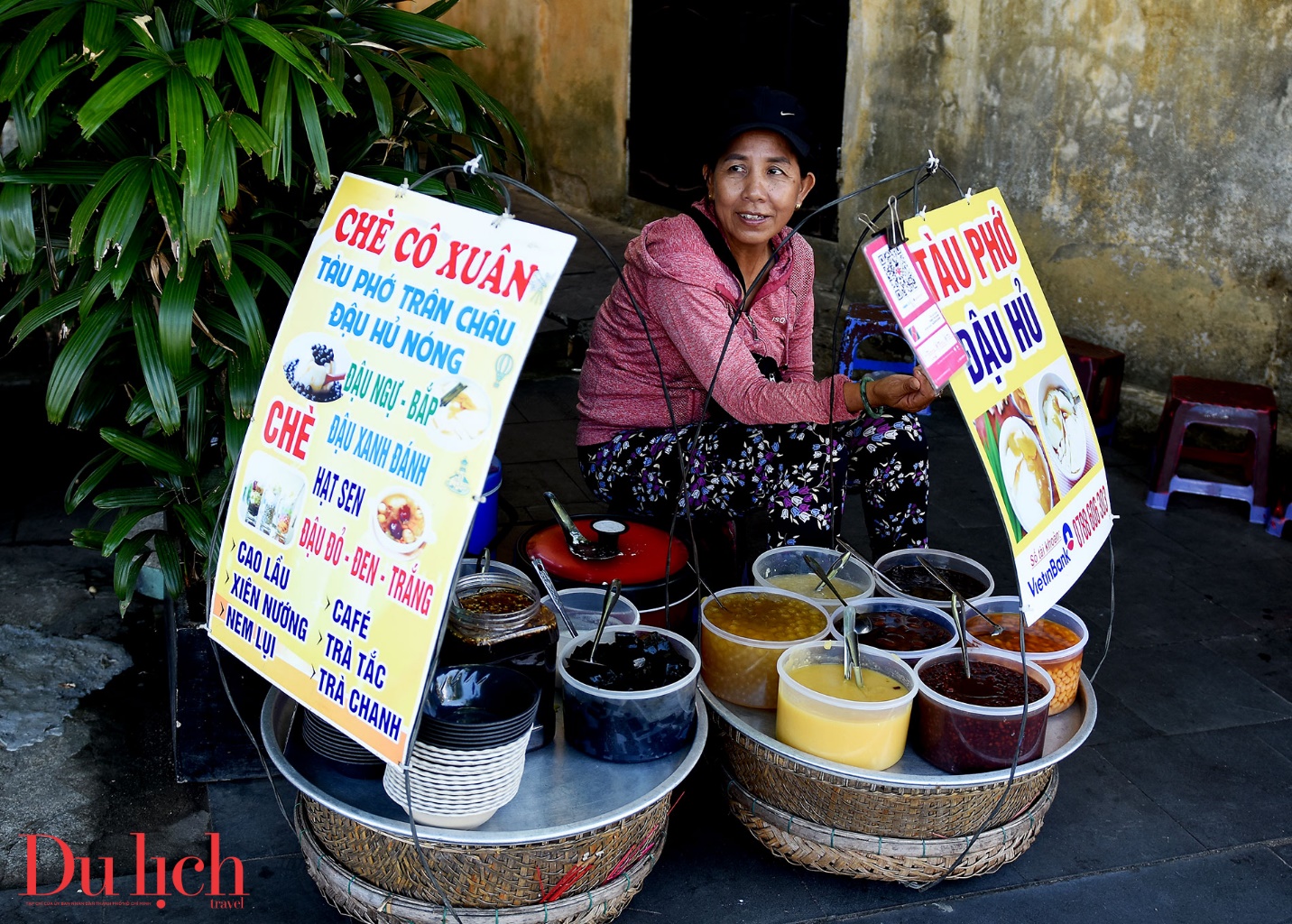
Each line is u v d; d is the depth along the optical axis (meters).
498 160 2.52
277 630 1.78
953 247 1.90
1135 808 2.35
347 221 1.79
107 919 1.94
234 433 2.07
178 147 1.80
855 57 5.15
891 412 2.52
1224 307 4.04
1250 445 3.95
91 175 1.98
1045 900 2.08
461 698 1.83
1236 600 3.25
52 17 1.89
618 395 2.60
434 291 1.65
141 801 2.24
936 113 4.85
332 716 1.68
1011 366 1.98
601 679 1.93
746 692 2.12
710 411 2.54
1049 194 4.49
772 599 2.27
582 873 1.79
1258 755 2.54
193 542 2.18
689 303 2.34
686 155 6.39
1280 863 2.21
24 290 2.21
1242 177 3.89
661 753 1.93
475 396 1.56
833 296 5.50
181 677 2.21
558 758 1.93
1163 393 4.27
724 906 2.03
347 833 1.79
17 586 2.98
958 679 2.04
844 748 1.92
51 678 2.60
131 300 2.05
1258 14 3.73
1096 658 2.90
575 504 3.58
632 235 6.82
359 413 1.70
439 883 1.75
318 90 2.16
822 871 2.04
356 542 1.67
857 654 2.00
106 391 2.26
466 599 1.96
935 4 4.75
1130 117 4.16
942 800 1.94
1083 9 4.22
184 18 2.02
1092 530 2.19
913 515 2.57
